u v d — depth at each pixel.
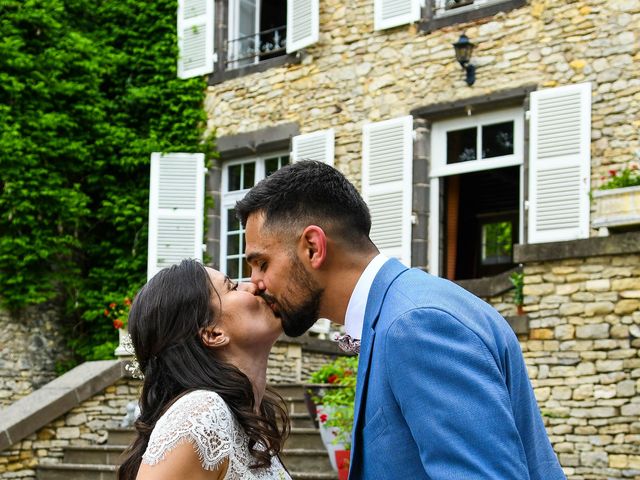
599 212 6.26
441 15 8.90
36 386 9.88
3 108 9.67
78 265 10.38
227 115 10.15
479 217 11.25
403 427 1.73
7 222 9.76
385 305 1.84
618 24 7.84
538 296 6.30
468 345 1.68
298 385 7.12
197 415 1.90
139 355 2.10
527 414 1.86
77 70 10.33
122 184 10.45
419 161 8.77
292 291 1.96
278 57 9.88
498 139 8.55
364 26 9.29
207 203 10.22
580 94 7.86
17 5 9.95
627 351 5.88
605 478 5.84
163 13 10.56
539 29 8.22
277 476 2.14
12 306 9.77
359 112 9.22
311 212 1.95
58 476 6.86
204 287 2.10
